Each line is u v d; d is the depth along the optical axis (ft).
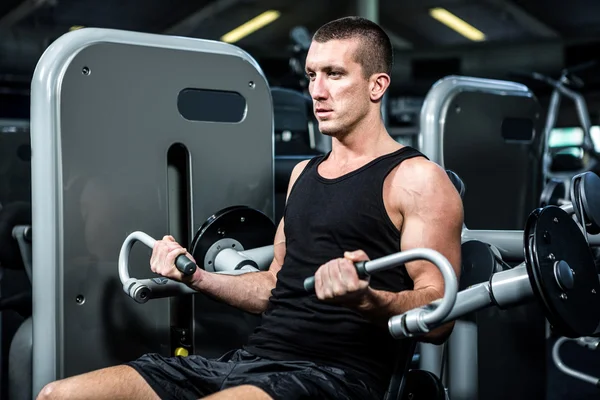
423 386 4.97
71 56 5.65
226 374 4.89
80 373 5.73
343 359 4.77
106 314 5.86
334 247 4.90
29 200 9.36
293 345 4.90
